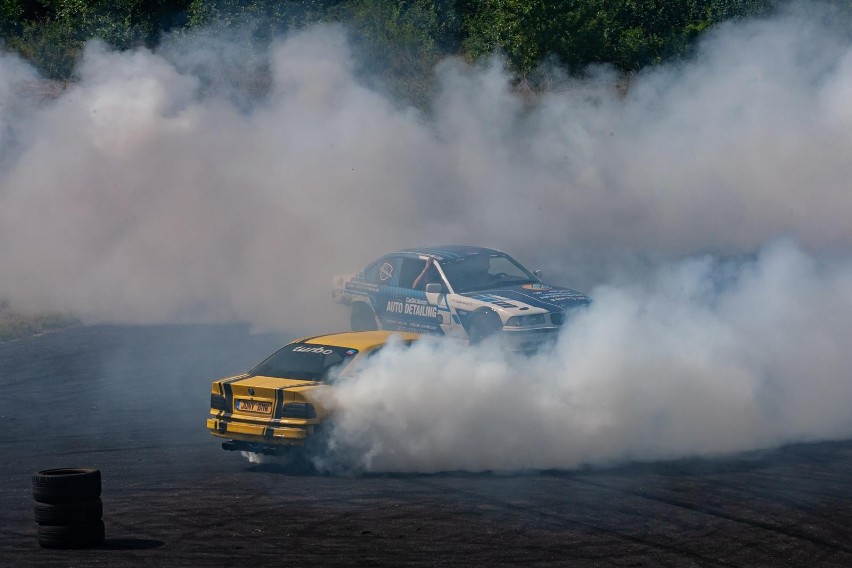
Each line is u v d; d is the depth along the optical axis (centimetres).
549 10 8175
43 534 1906
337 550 1869
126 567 1775
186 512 2136
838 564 1798
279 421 2412
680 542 1914
